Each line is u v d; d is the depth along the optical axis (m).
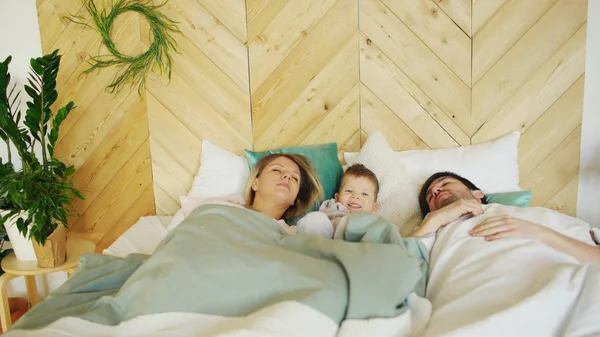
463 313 0.94
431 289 1.14
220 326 0.91
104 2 1.95
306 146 1.82
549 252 1.07
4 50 2.02
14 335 0.93
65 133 2.07
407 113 1.89
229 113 2.00
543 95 1.79
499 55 1.79
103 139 2.07
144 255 1.33
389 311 0.91
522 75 1.79
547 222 1.25
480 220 1.25
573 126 1.80
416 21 1.82
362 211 1.25
